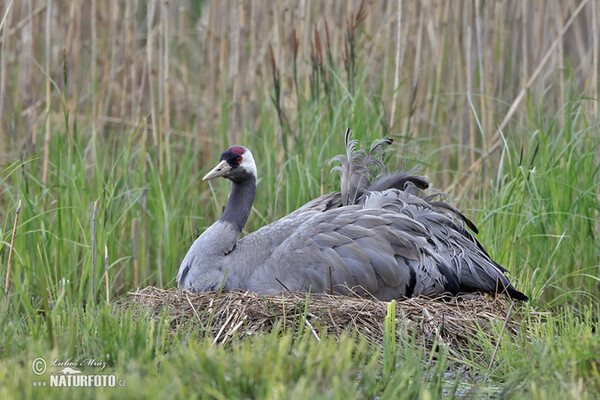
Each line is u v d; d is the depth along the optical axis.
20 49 16.75
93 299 9.90
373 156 12.37
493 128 15.39
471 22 15.32
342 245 10.62
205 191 15.04
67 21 16.88
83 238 12.49
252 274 10.82
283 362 7.46
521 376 8.01
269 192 13.55
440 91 15.81
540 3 15.15
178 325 9.19
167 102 14.38
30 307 9.60
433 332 9.40
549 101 15.69
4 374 7.07
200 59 18.31
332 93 14.27
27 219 12.08
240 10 15.05
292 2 15.55
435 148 15.70
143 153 13.70
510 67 16.12
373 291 10.52
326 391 7.00
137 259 12.45
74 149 14.02
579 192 12.57
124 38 16.80
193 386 7.19
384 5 16.80
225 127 14.78
